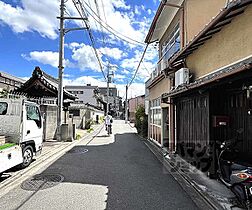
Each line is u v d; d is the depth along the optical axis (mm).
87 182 5656
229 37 5367
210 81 4719
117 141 14086
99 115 36875
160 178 6090
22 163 6801
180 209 4129
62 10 13023
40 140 7977
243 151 5293
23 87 13391
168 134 11164
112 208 4121
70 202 4371
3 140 5727
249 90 4855
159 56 14562
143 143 13398
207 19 8430
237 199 4125
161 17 11367
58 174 6375
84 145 12219
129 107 50469
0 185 5348
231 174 4316
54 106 13945
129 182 5703
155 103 13867
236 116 5598
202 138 6434
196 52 7543
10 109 6453
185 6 9086
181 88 6695
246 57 4668
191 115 7359
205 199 4570
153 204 4344
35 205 4215
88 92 50625
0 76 15258
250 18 4547
